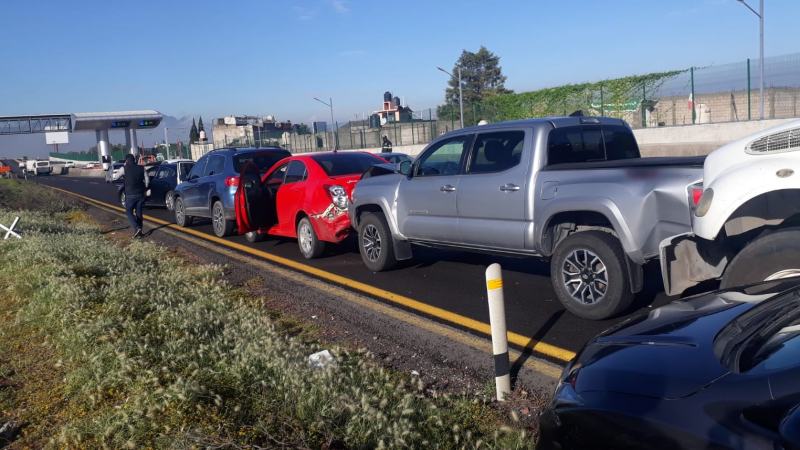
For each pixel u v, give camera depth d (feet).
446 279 29.35
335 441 13.84
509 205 23.93
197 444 13.28
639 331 12.42
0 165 204.44
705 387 9.59
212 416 14.74
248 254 39.01
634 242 20.33
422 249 36.35
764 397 8.86
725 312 12.28
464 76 240.73
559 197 22.08
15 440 15.61
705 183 18.24
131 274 28.96
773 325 10.77
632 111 108.58
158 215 66.69
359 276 31.04
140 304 24.31
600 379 10.94
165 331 20.85
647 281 25.76
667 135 98.02
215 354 18.35
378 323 23.26
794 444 7.78
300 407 14.78
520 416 15.31
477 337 21.25
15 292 28.73
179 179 65.98
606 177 21.07
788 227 17.10
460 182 25.91
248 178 39.83
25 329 23.91
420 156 28.53
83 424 15.39
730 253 19.31
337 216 34.04
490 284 16.28
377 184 30.66
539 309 23.91
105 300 24.79
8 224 49.80
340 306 25.77
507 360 16.47
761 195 17.49
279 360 16.93
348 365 18.04
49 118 211.41
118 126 205.26
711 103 97.81
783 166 16.37
